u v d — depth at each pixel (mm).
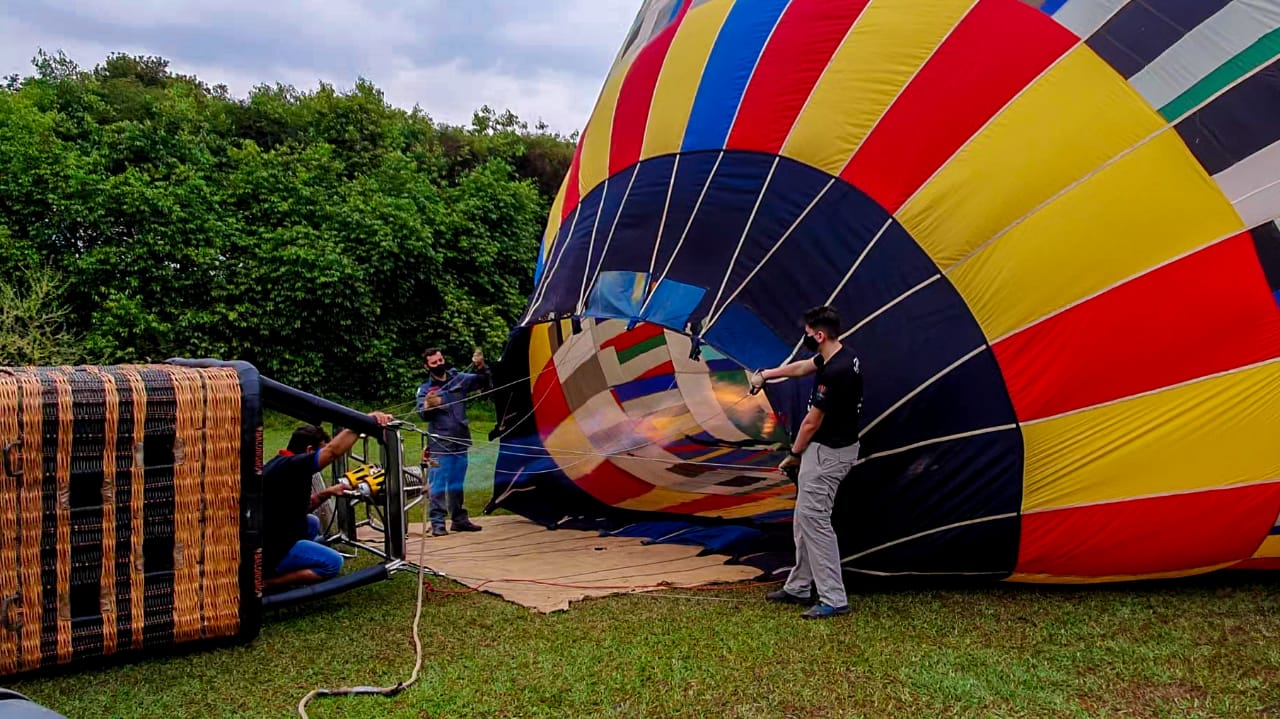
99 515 3840
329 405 4766
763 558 5723
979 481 4633
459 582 5324
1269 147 4473
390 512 5242
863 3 5227
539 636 4305
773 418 7809
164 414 3977
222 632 4137
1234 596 4770
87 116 17781
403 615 4676
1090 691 3537
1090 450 4535
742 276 5113
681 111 5762
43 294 13922
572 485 7688
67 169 15992
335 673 3861
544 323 6730
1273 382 4469
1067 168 4578
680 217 5504
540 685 3686
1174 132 4539
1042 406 4543
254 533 4215
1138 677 3664
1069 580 4852
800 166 5148
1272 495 4559
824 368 4414
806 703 3471
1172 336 4469
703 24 5945
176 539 4016
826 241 4949
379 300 17281
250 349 15945
